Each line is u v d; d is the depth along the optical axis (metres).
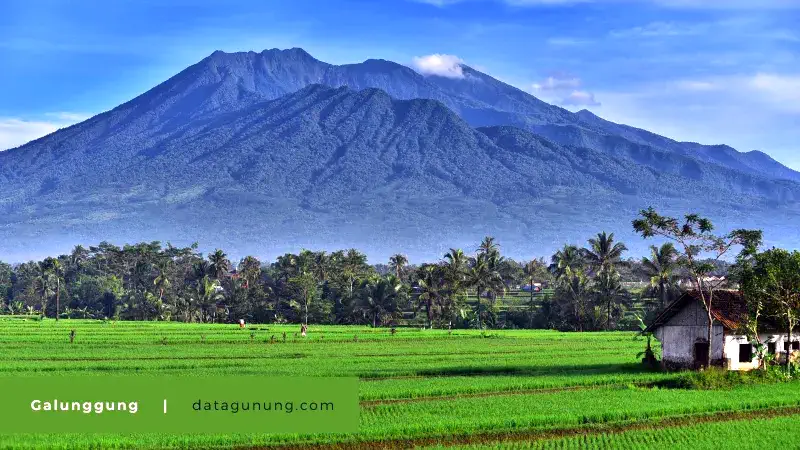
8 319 148.62
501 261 176.00
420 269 161.25
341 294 167.62
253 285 184.38
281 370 65.62
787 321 66.12
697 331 69.00
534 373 66.69
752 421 47.03
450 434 43.19
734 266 68.25
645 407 49.41
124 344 90.62
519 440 42.47
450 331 123.88
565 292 153.38
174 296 182.25
